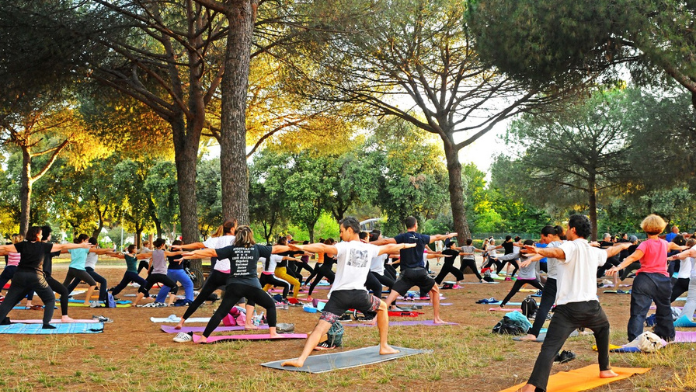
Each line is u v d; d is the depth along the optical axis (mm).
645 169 24953
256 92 20359
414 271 9562
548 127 28969
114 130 20656
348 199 44000
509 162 32656
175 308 12656
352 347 7598
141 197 43156
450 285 18469
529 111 21734
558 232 8289
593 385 5344
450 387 5484
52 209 44938
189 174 17297
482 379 5785
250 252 8016
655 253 7340
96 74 16625
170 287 13164
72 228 48625
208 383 5551
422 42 20656
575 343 7828
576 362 6551
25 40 13594
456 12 19781
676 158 23391
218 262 8805
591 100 26453
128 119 20016
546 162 30469
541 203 33125
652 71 16188
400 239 9508
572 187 32656
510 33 15781
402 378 5824
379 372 6059
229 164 13453
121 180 41500
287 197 43938
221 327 9438
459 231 22859
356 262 6391
